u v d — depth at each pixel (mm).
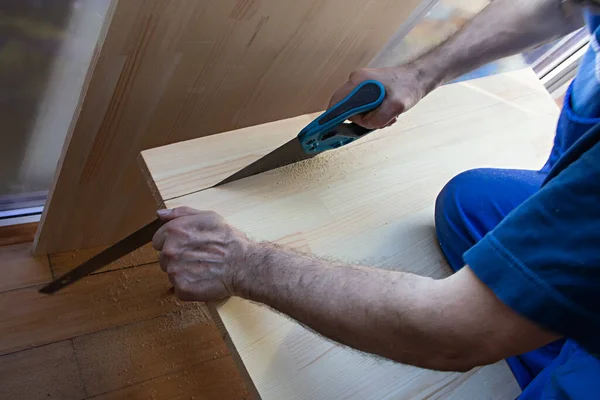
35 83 1069
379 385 823
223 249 750
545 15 944
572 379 688
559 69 1701
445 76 980
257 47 1060
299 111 1406
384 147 1120
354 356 828
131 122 1055
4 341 1142
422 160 1130
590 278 477
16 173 1254
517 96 1371
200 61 1008
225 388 1261
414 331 574
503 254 523
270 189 959
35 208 1353
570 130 823
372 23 1183
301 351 801
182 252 758
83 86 921
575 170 508
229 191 923
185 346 1282
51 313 1213
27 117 1129
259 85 1192
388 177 1069
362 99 858
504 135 1257
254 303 810
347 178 1035
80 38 1028
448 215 974
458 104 1288
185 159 933
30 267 1274
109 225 1339
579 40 1609
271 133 1025
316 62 1223
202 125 1225
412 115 1216
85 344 1200
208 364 1276
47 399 1105
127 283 1322
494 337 539
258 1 933
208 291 747
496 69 1406
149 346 1250
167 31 883
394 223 1009
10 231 1306
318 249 921
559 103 1777
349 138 952
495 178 977
